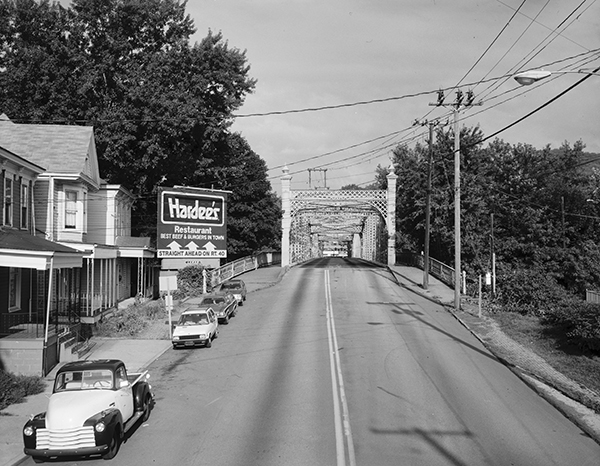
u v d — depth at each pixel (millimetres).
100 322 29406
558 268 46531
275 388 17734
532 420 14477
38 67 43156
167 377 19578
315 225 100438
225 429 13797
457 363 20922
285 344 24750
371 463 11320
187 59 45844
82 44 45438
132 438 13273
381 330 27344
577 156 51531
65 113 43688
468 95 32312
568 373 19484
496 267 45125
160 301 37812
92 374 13102
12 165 25047
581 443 12773
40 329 22312
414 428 13688
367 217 82375
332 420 14367
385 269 59469
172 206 41000
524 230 50188
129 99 43656
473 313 31594
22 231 25422
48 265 19688
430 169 42344
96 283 32000
